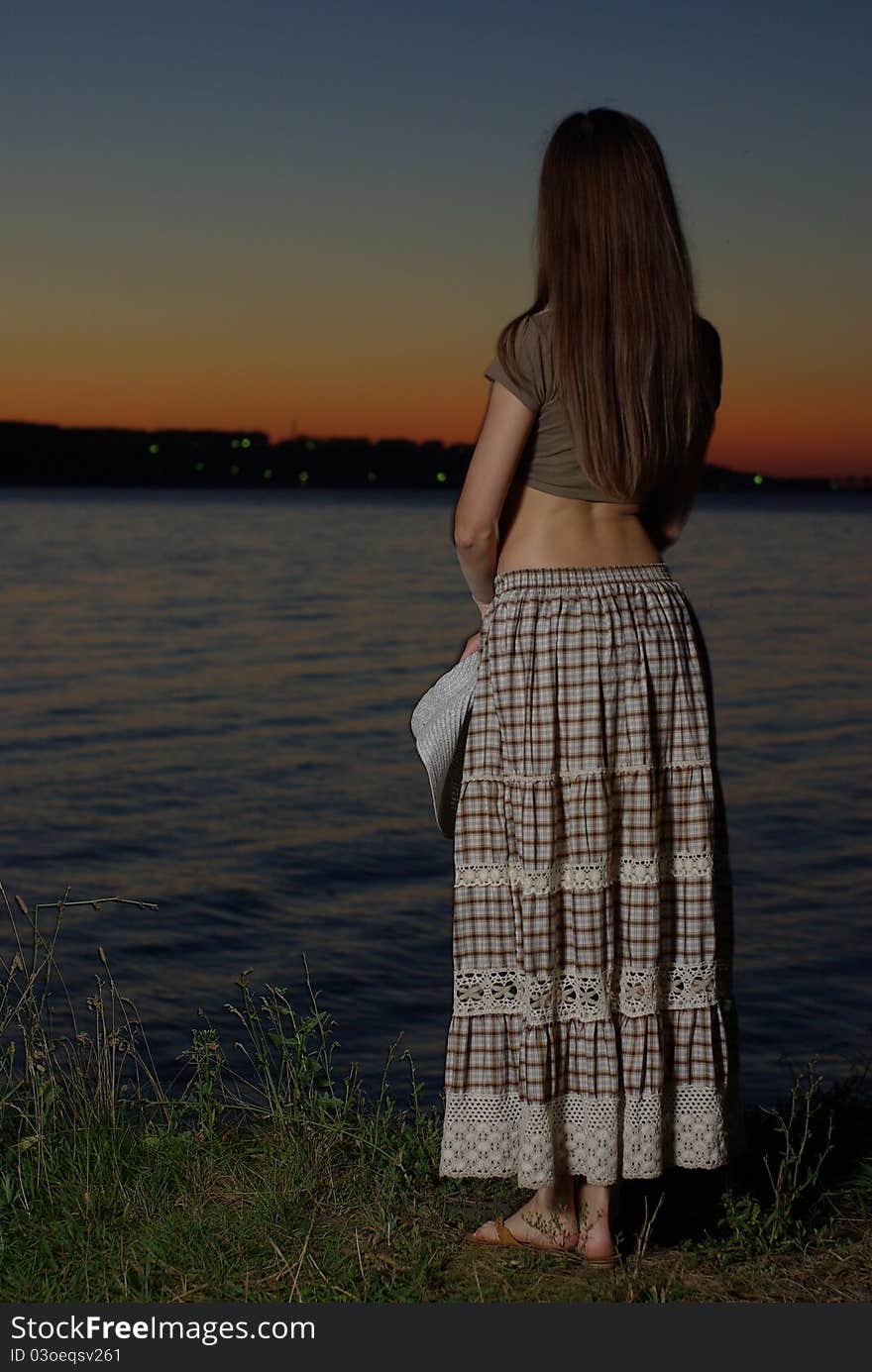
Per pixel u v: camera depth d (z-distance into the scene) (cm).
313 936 1144
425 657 3838
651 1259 282
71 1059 372
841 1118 391
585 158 261
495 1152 268
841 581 7381
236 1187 313
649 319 260
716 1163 268
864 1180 333
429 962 1059
